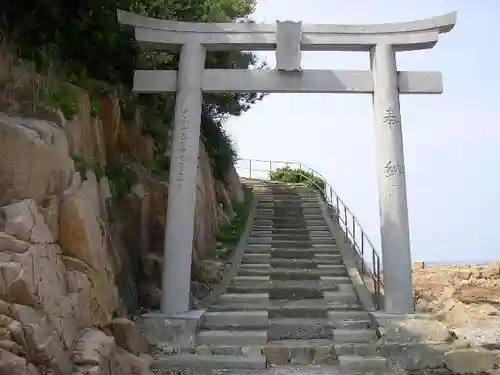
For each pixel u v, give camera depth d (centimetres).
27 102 827
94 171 921
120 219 1013
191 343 891
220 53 1655
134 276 1031
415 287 1506
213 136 1903
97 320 736
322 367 819
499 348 845
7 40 851
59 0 909
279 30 1064
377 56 1055
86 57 1052
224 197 1808
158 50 1113
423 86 1048
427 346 851
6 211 641
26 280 573
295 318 1015
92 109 995
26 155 707
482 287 1412
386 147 1016
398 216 988
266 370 803
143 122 1285
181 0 1309
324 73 1062
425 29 1048
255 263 1348
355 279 1199
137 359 740
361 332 923
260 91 1066
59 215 736
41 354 539
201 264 1272
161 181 1225
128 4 1088
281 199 2022
